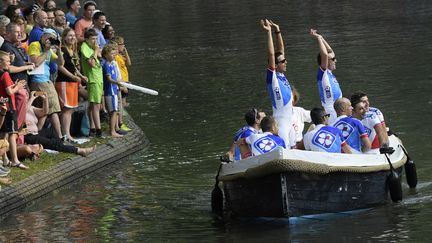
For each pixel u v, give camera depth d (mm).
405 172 22906
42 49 26078
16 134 24391
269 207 19969
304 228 19578
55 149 26203
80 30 30672
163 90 38094
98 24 31078
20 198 22688
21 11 28188
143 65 44875
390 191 21469
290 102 23094
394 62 40844
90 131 28438
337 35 51000
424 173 23828
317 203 20094
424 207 20875
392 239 18594
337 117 21969
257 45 49375
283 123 23000
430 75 37156
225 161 21375
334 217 20312
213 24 60188
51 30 26609
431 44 45594
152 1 80062
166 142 29266
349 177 20500
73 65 27125
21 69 24188
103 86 28469
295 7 67875
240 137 21219
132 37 55906
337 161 20172
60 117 27312
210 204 22203
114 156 27266
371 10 63094
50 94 26219
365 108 22172
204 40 52750
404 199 21734
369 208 21016
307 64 41281
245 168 20172
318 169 19609
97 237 19859
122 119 30969
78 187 24453
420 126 28719
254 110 21406
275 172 19359
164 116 33125
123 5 77938
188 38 53969
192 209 21844
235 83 38656
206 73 41594
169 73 42156
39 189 23547
